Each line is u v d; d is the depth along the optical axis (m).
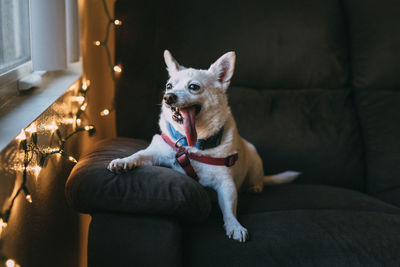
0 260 0.91
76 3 1.73
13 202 0.96
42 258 1.28
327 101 2.21
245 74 2.17
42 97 1.43
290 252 1.26
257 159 1.92
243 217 1.51
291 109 2.16
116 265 1.19
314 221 1.42
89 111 2.11
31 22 1.34
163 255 1.19
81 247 2.02
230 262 1.23
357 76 2.25
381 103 2.18
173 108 1.49
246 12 2.16
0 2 1.28
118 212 1.23
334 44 2.23
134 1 2.07
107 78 2.68
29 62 1.59
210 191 1.65
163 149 1.57
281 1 2.20
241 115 2.12
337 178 2.12
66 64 1.44
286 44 2.17
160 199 1.21
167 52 1.66
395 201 1.92
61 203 1.56
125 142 1.76
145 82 2.08
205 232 1.35
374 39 2.22
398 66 2.20
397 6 2.25
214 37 2.12
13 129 1.05
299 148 2.10
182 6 2.13
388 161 2.05
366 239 1.32
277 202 1.68
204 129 1.53
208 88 1.53
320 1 2.24
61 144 1.41
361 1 2.28
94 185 1.21
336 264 1.24
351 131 2.17
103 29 2.57
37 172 1.20
